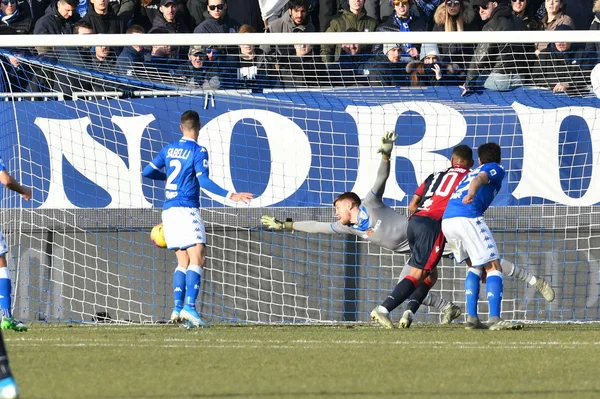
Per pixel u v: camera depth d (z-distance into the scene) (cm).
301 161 4069
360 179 4066
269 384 1931
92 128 4069
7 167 4078
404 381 1983
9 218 4059
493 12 4512
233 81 4272
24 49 4225
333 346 2703
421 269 3403
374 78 4250
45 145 4075
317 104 4094
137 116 4081
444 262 4038
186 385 1912
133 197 4056
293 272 4041
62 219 4056
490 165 3288
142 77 4250
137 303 4056
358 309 4041
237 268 4053
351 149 4075
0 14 4762
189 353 2497
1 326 3288
